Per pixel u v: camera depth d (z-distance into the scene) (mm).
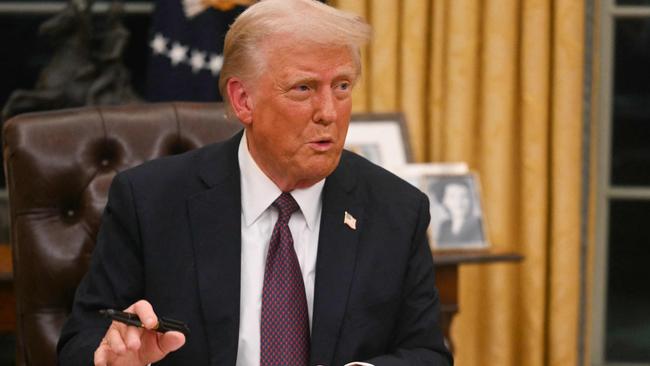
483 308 6258
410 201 3307
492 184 6117
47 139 3867
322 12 2928
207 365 3086
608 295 6887
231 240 3160
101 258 3207
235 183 3229
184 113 4027
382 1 6031
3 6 6738
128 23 6785
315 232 3221
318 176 3031
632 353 6883
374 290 3152
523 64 6066
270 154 3055
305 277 3184
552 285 6184
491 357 6230
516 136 6184
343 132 3012
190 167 3277
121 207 3207
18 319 3875
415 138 6105
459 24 6043
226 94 3121
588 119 6160
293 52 2918
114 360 2809
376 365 3000
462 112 6098
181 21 5816
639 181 6809
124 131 3949
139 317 2693
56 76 5801
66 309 3879
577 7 6008
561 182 6113
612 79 6746
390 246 3211
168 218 3182
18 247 3838
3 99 6805
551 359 6227
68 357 3031
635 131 6773
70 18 5797
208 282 3107
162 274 3135
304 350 3098
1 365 6848
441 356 3205
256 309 3137
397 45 6105
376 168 3412
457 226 5367
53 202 3875
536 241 6133
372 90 6102
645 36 6707
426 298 3262
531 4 6008
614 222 6840
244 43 2998
